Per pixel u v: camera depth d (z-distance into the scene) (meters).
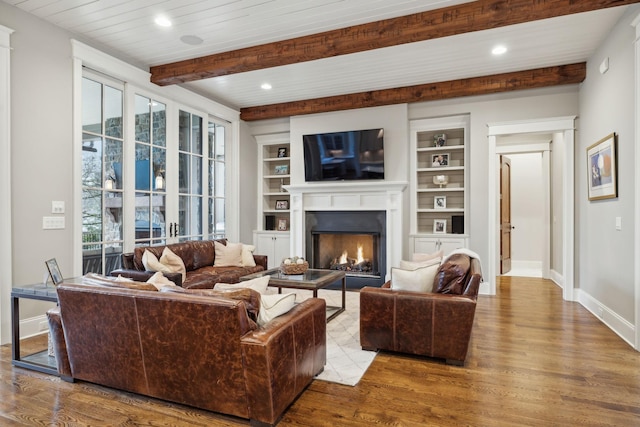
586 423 2.01
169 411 2.14
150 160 4.72
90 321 2.28
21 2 3.15
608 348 3.12
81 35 3.78
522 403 2.22
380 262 5.72
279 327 2.05
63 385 2.44
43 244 3.43
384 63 4.48
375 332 3.01
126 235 4.36
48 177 3.48
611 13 3.35
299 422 2.02
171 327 2.05
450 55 4.25
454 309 2.77
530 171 7.73
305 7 3.23
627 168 3.30
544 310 4.36
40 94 3.42
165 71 4.54
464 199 5.59
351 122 5.89
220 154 6.16
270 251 6.70
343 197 5.91
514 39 3.85
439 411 2.13
